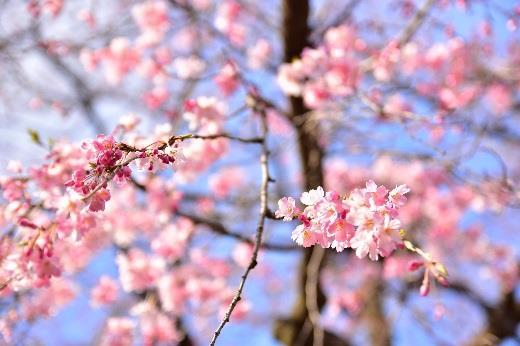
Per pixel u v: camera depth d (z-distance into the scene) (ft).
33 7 20.38
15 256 9.12
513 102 26.40
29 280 9.21
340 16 20.29
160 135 9.78
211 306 20.01
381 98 18.38
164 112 21.13
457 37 21.35
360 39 20.47
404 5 20.43
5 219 10.37
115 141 7.36
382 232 6.73
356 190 6.89
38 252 9.03
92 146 7.28
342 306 25.80
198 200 20.67
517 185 18.49
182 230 19.27
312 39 19.94
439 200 25.90
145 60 20.94
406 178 26.76
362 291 25.50
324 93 17.44
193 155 13.66
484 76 22.90
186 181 15.85
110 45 20.95
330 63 17.33
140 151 7.34
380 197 6.84
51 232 9.02
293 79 17.76
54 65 25.57
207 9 22.94
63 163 10.39
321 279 20.08
